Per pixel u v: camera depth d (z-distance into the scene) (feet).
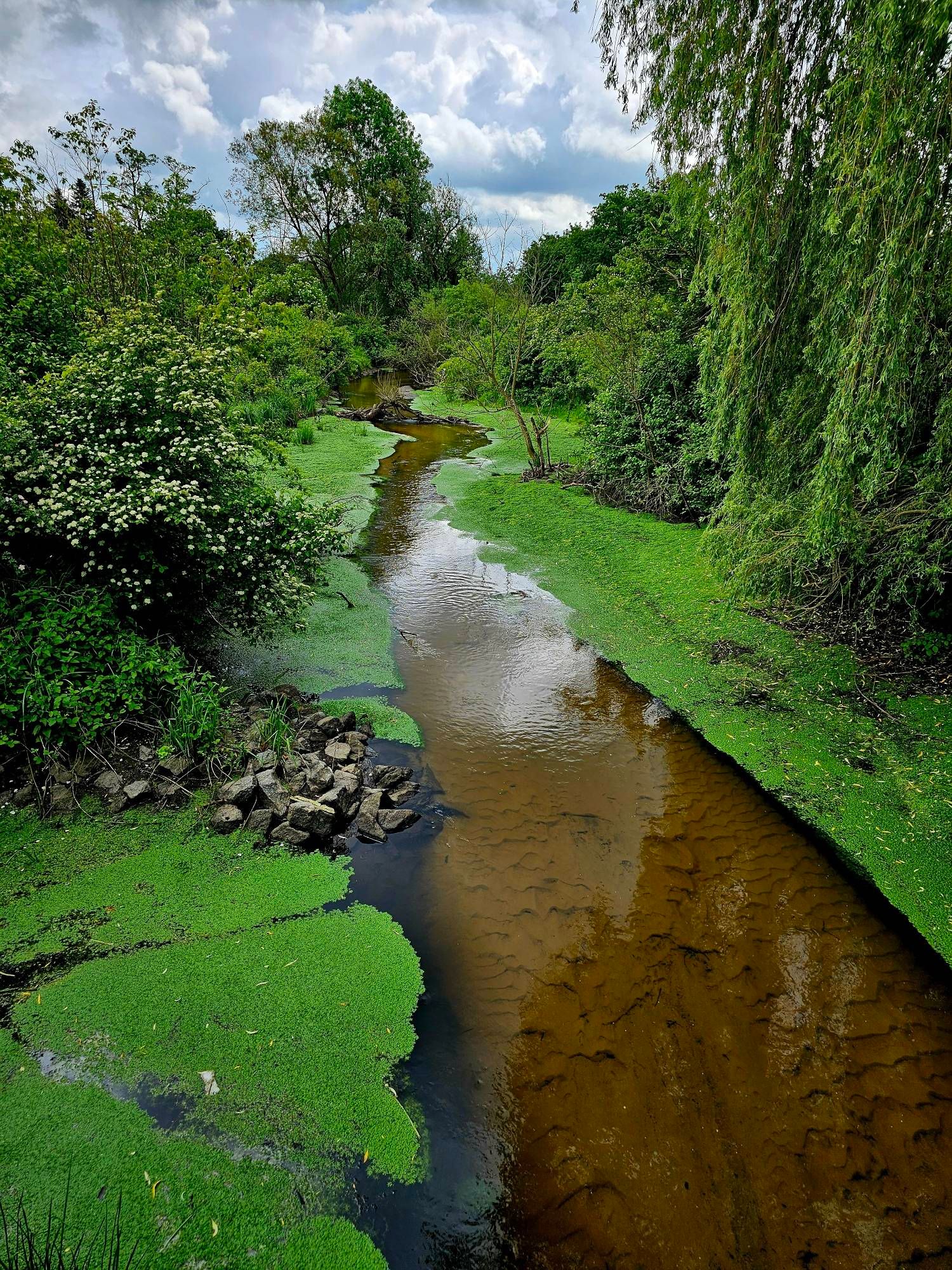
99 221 40.06
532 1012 12.66
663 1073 11.64
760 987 13.24
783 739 20.52
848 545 20.42
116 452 18.76
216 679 22.38
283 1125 10.53
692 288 20.98
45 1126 10.14
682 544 36.55
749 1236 9.50
